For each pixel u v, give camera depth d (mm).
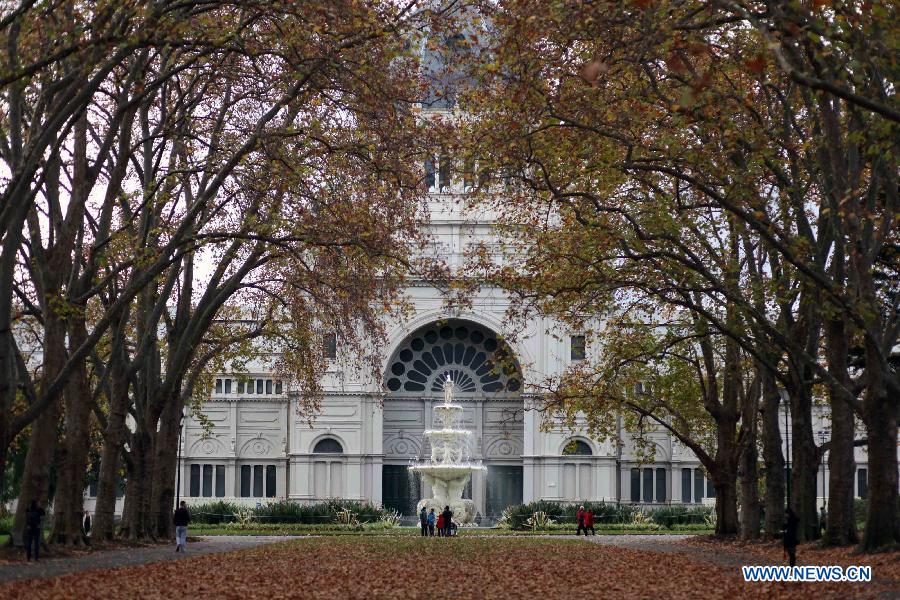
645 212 33969
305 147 37312
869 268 29391
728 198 30938
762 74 31109
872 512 32625
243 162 36312
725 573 29641
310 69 30688
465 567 32625
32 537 34625
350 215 36125
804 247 30719
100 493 44031
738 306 34344
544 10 26094
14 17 25469
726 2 21203
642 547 45625
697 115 28578
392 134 34156
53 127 29016
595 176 31938
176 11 30328
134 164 42750
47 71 29469
